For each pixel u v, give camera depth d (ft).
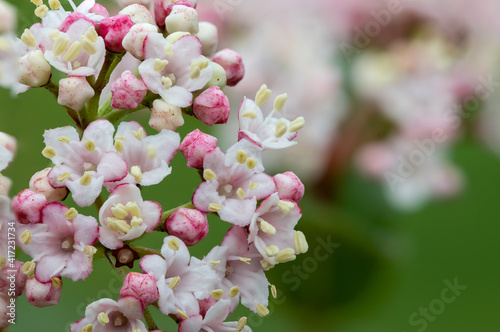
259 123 0.72
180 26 0.72
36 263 0.69
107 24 0.71
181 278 0.70
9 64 0.70
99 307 0.69
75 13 0.71
